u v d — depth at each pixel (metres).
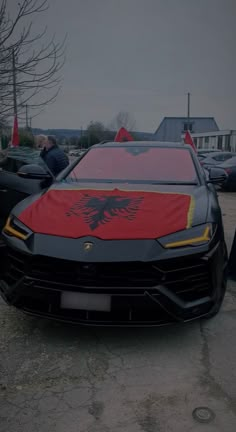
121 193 3.48
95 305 2.72
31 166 4.26
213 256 2.89
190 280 2.81
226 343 3.02
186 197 3.41
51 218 3.06
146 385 2.52
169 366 2.72
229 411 2.28
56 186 3.80
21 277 2.90
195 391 2.46
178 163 4.21
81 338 3.08
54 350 2.91
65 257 2.72
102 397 2.40
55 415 2.25
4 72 6.37
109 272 2.70
